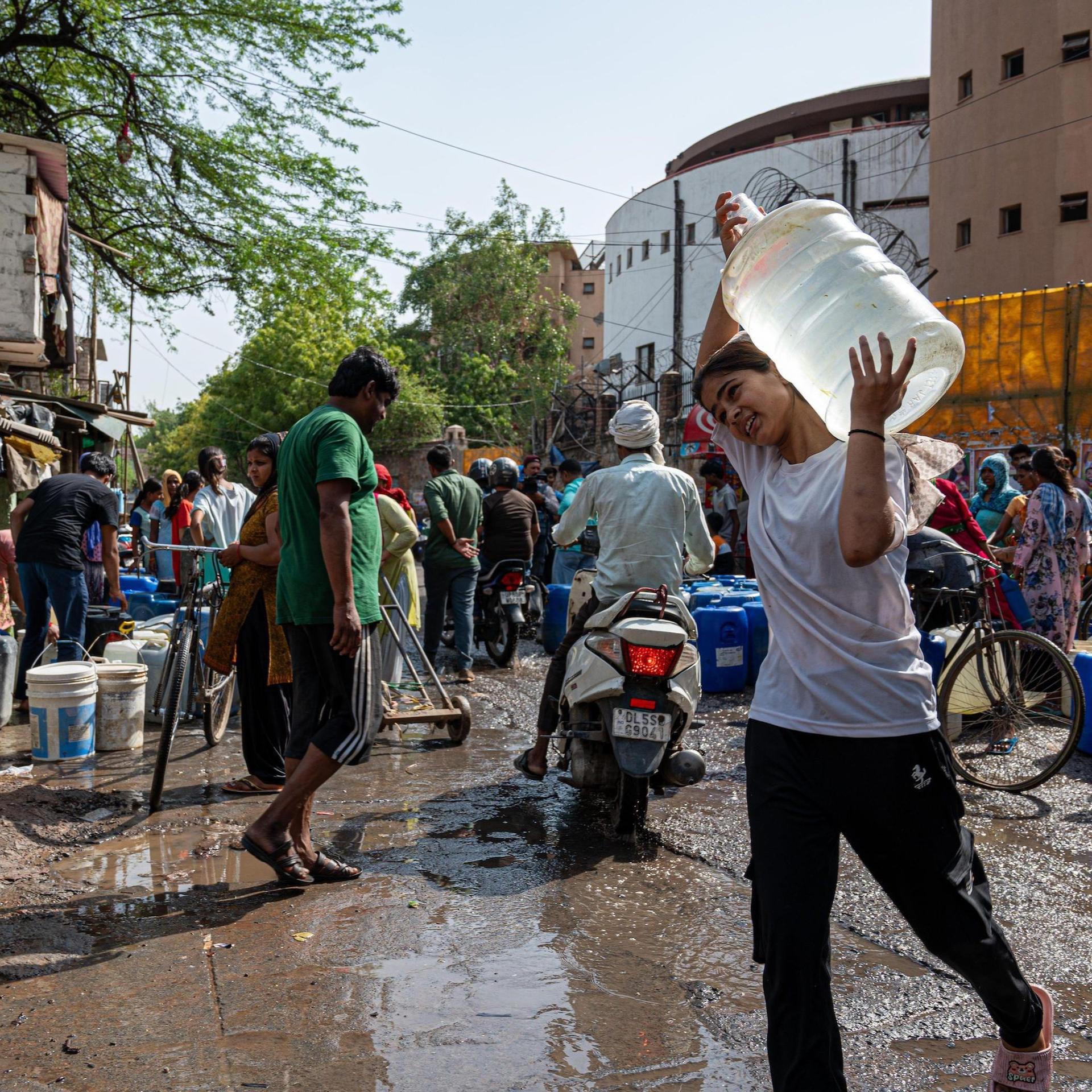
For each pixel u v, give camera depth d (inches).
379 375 157.5
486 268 2209.6
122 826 181.8
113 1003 115.6
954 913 81.7
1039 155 980.6
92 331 830.5
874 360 75.5
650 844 175.2
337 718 152.6
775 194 1378.0
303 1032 109.0
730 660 311.1
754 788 83.7
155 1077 99.8
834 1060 77.2
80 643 251.1
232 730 264.5
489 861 166.4
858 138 1435.8
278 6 664.4
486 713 292.0
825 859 80.7
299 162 719.1
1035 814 193.0
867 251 79.1
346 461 148.3
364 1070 101.4
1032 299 531.8
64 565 273.4
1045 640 210.2
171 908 144.6
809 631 81.0
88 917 140.9
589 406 1357.0
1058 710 215.2
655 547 185.0
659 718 171.6
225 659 201.0
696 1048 106.3
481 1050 105.3
